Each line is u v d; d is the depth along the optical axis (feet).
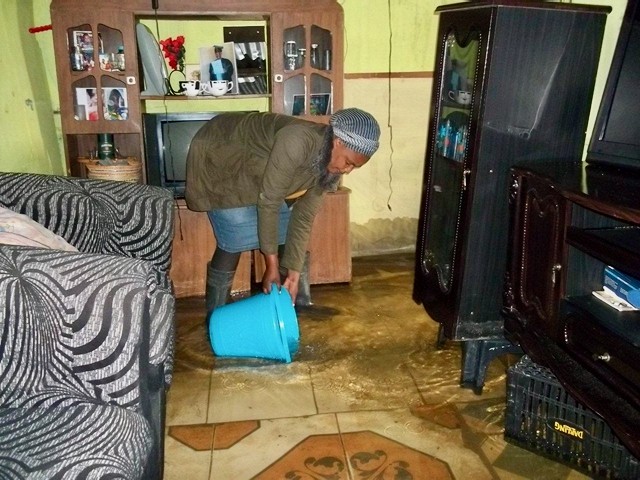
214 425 5.72
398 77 10.43
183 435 5.55
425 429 5.65
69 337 3.35
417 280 7.23
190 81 8.96
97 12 8.17
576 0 6.29
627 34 5.18
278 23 8.60
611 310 4.58
